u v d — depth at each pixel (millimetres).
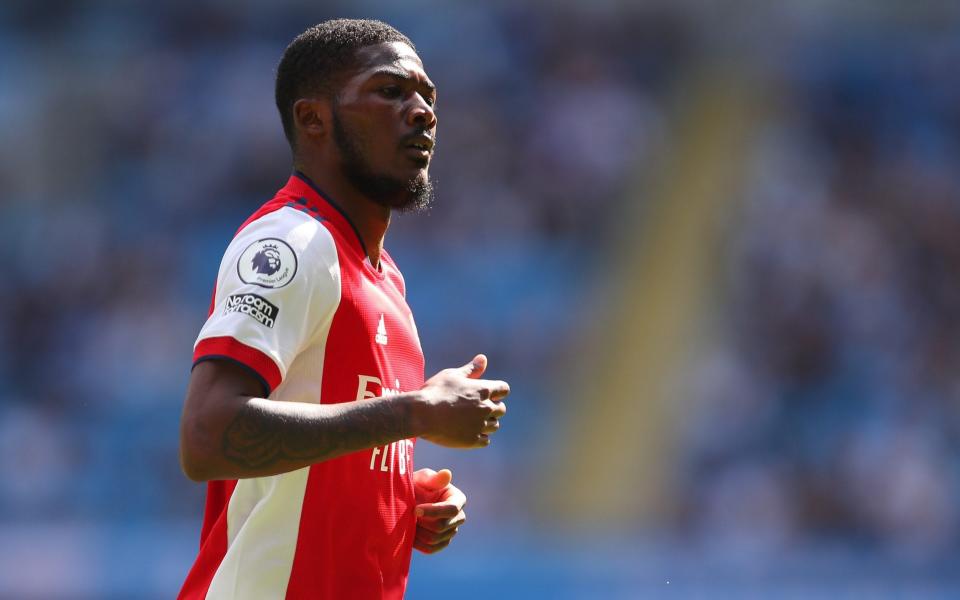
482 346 44344
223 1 57531
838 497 40719
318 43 9531
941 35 56625
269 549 8633
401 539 9336
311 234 8688
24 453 42250
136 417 43656
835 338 45219
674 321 44938
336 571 8742
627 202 49625
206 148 52281
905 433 42812
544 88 53094
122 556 32812
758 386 43438
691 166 50906
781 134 52531
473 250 47250
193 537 33750
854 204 50562
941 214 50844
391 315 9258
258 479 8852
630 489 40000
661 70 54625
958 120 54500
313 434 8023
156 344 45719
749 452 41688
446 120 51469
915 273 48719
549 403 42781
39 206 50594
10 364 45375
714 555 34250
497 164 50281
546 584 31188
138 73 54844
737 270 46844
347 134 9336
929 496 41031
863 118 53906
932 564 33219
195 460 7953
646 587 31578
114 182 51469
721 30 55500
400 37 9688
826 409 43312
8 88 54625
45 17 57344
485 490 38969
